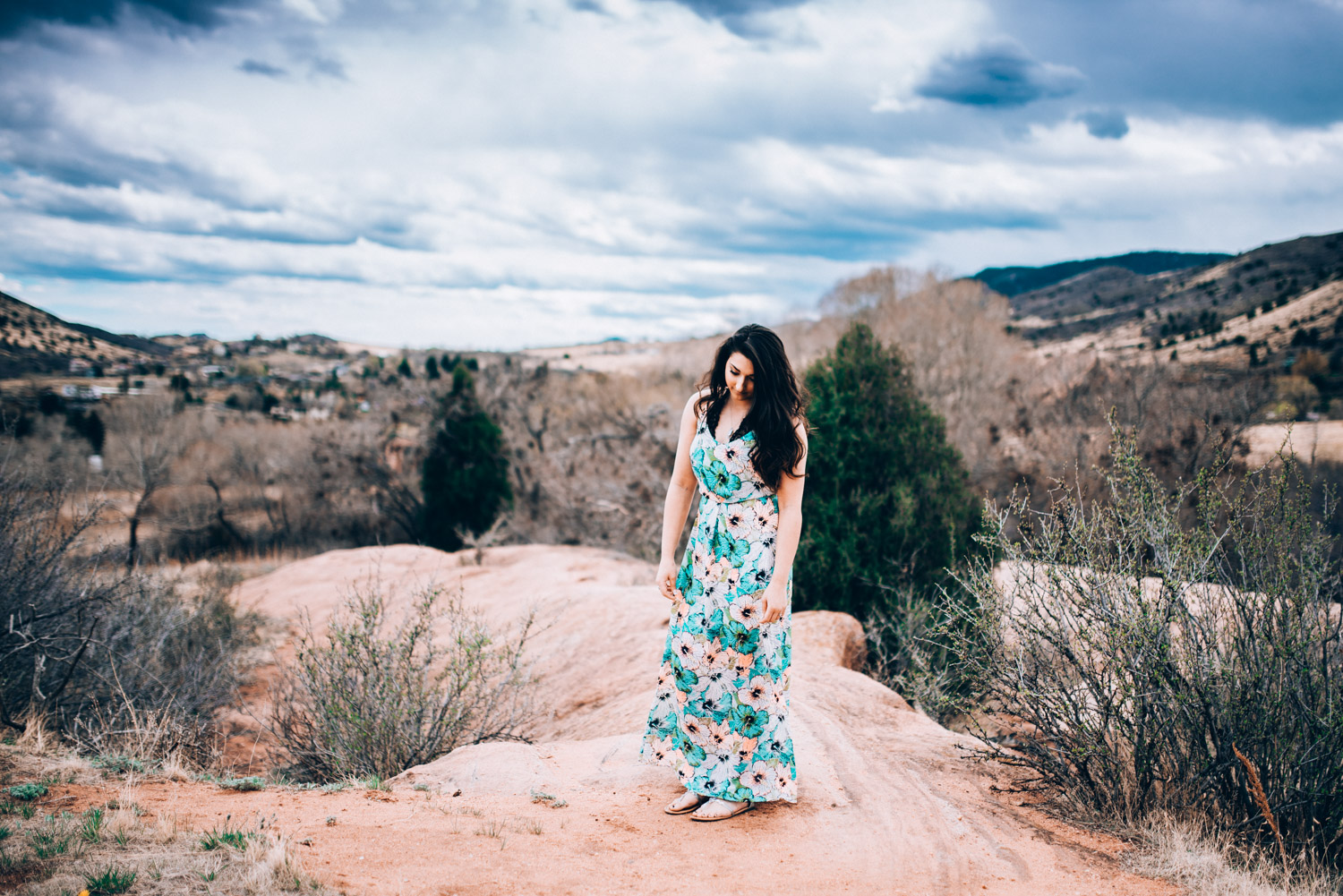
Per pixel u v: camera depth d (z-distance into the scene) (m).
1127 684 3.41
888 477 7.92
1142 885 2.75
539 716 6.36
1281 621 3.36
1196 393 19.06
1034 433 19.86
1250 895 2.65
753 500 3.04
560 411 28.89
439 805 3.31
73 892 2.10
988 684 4.00
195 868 2.32
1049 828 3.30
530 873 2.56
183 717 5.71
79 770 3.67
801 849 2.88
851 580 7.73
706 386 3.17
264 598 13.81
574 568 13.11
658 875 2.59
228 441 34.62
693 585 3.13
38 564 6.00
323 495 32.47
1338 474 7.23
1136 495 3.67
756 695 3.10
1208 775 3.37
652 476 20.33
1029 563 3.81
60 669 5.87
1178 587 3.45
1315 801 3.15
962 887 2.65
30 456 6.86
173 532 30.97
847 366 8.29
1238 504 3.52
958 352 31.11
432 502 27.61
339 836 2.81
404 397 28.75
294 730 5.41
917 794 3.53
